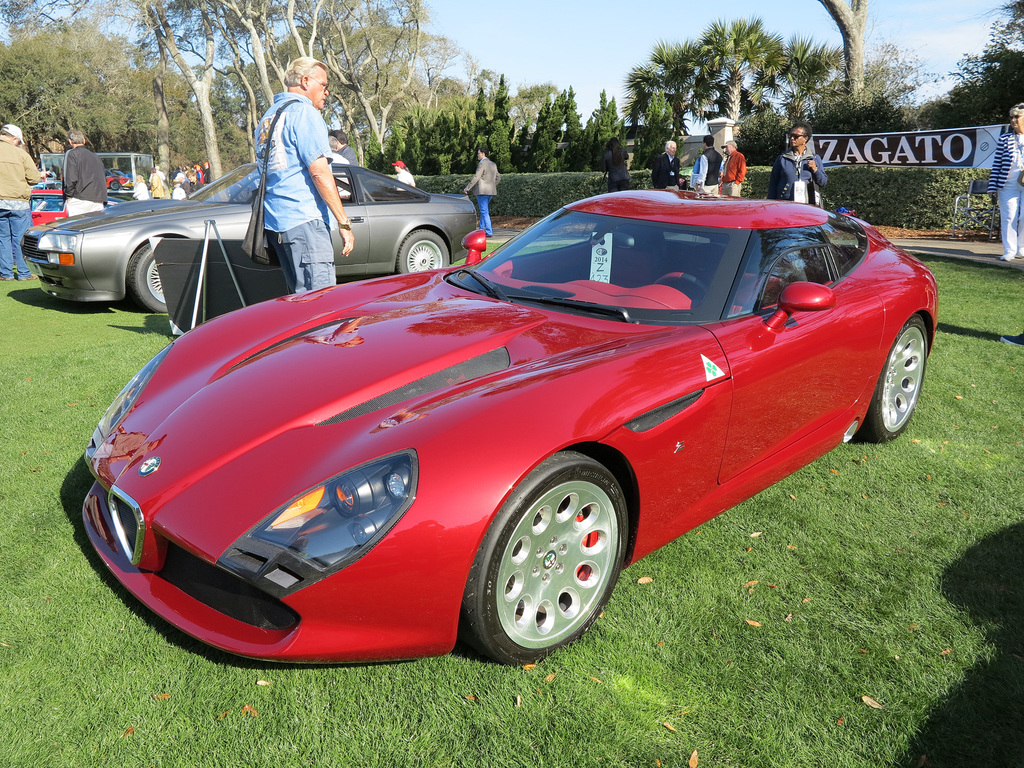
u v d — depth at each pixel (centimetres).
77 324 654
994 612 255
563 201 1942
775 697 214
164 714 200
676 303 288
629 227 328
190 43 4150
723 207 340
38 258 684
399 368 248
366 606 196
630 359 246
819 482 351
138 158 2508
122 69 4528
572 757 190
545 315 290
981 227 1338
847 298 333
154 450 230
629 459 233
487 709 204
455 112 2539
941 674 225
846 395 338
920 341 390
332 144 972
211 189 783
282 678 213
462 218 865
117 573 231
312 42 3894
